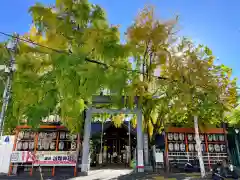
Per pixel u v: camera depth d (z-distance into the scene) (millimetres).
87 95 11102
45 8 9852
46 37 10180
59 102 12641
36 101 11320
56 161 12648
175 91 13508
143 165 13656
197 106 13430
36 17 10094
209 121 15406
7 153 13672
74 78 10266
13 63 8875
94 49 10078
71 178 11734
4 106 8289
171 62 12883
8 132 15188
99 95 15164
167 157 14164
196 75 12406
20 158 12570
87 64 10195
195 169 13492
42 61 10516
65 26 9812
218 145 14711
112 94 13898
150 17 12727
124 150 23375
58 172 13195
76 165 12680
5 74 9367
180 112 13695
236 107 15031
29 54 10180
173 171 13672
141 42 12812
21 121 13852
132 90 13289
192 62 12641
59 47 10000
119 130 23531
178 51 12938
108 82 10836
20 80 10328
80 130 13961
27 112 11859
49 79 10969
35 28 10578
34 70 10547
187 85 12492
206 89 12930
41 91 11164
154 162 14688
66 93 10789
